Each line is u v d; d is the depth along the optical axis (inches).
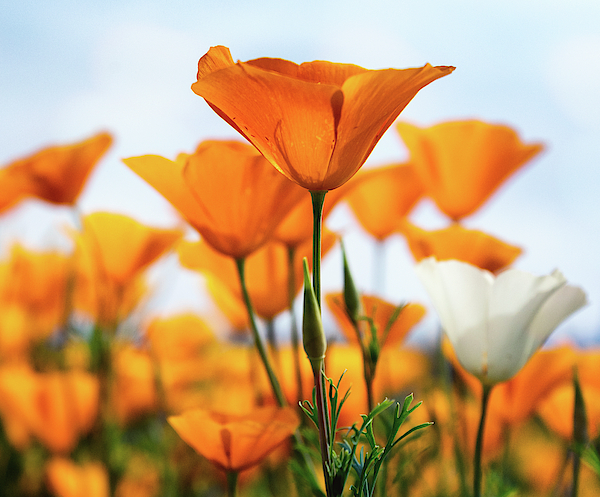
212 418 18.8
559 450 23.7
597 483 22.5
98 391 23.5
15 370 27.0
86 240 22.2
